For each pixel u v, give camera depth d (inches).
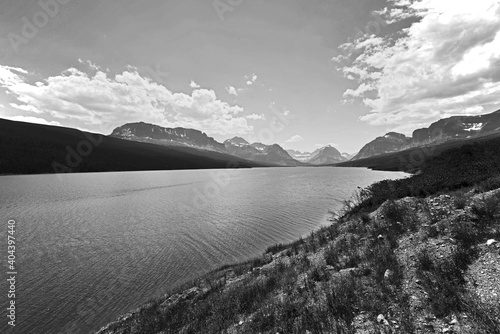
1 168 5270.7
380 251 406.9
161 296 607.2
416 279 302.0
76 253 966.4
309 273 415.5
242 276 574.9
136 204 2054.6
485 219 376.8
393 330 233.9
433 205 507.2
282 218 1432.1
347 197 1973.4
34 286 712.4
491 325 203.6
